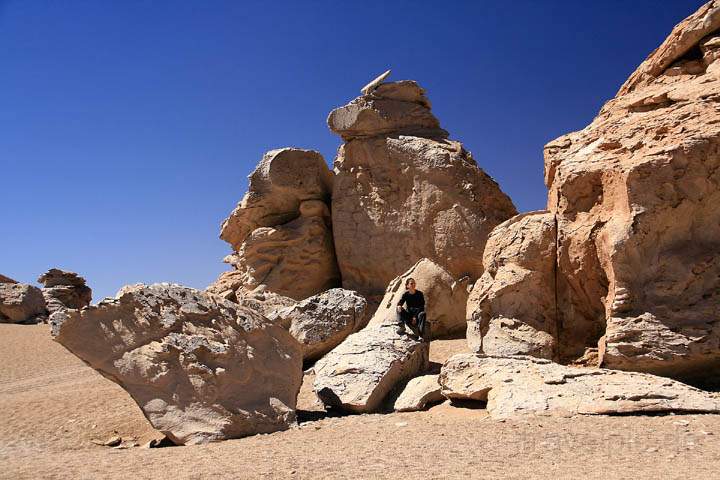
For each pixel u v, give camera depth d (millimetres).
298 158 19250
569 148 11320
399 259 17047
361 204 17828
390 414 8852
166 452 7336
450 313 14586
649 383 7848
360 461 6000
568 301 10289
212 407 8203
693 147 8922
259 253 18703
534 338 10117
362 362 9641
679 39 11117
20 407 10812
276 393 8680
